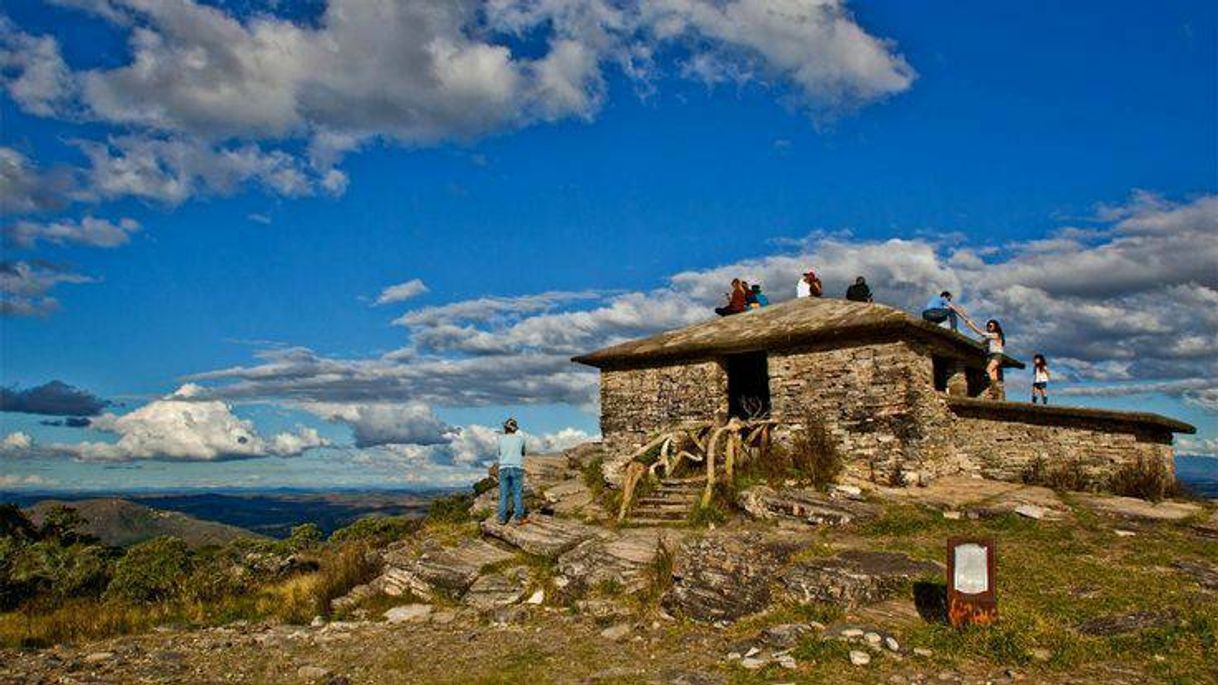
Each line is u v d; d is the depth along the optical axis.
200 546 17.25
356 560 15.16
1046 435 16.56
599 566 12.06
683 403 19.23
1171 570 10.15
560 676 8.12
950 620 8.29
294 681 8.70
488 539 15.34
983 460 17.23
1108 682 6.88
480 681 8.07
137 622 12.72
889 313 16.61
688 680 7.59
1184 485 15.63
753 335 18.30
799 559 10.98
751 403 21.64
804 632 8.53
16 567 15.21
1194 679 6.87
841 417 16.86
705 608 9.80
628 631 9.77
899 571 10.15
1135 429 15.59
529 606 11.67
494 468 20.59
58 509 20.98
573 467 21.80
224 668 9.36
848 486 15.44
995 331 20.17
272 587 15.35
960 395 19.14
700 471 17.31
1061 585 9.60
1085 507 13.73
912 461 16.03
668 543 12.73
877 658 7.67
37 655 10.39
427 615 12.01
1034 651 7.55
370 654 9.72
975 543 8.32
